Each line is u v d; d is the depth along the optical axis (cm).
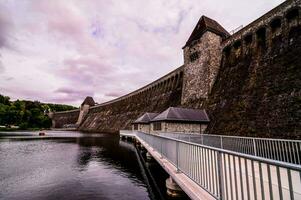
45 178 1881
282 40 2406
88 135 7694
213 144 1709
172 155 967
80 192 1507
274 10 2616
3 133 8962
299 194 537
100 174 2011
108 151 3488
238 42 3316
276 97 2078
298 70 1970
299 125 1691
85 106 14125
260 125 2089
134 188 1577
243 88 2683
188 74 4212
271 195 325
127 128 7431
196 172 641
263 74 2452
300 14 2242
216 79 3553
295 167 270
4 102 15100
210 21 4119
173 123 2997
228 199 480
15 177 1920
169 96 5650
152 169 2136
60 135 7731
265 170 838
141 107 7500
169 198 1053
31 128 12975
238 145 1456
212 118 3045
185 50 4444
